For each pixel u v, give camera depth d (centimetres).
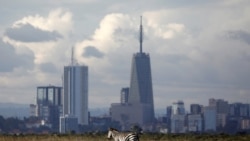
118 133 13912
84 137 18412
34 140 17375
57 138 17988
